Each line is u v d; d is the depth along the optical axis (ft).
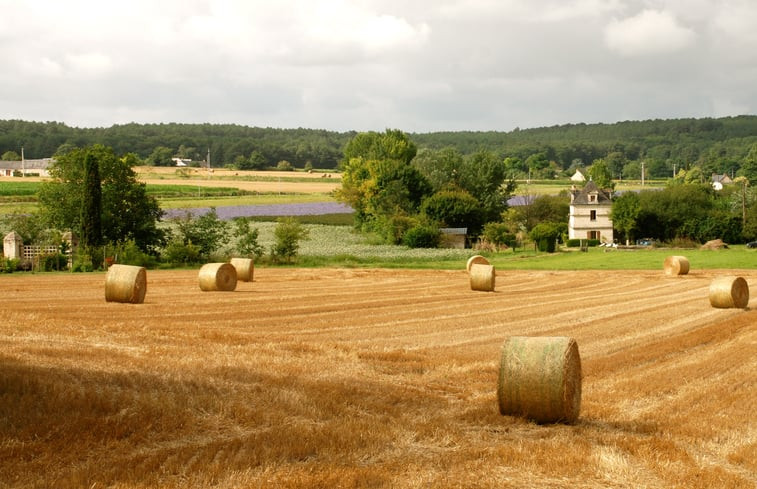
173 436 37.83
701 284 140.67
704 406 47.73
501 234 269.23
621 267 183.93
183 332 68.39
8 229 206.69
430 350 66.13
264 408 42.57
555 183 650.84
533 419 43.42
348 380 51.52
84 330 65.92
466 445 38.73
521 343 44.21
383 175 323.37
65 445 35.27
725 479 34.30
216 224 197.36
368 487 32.24
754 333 78.02
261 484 31.89
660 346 68.85
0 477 31.60
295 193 457.68
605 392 50.85
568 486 33.14
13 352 51.55
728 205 337.93
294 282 138.00
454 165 357.61
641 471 35.22
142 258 173.27
